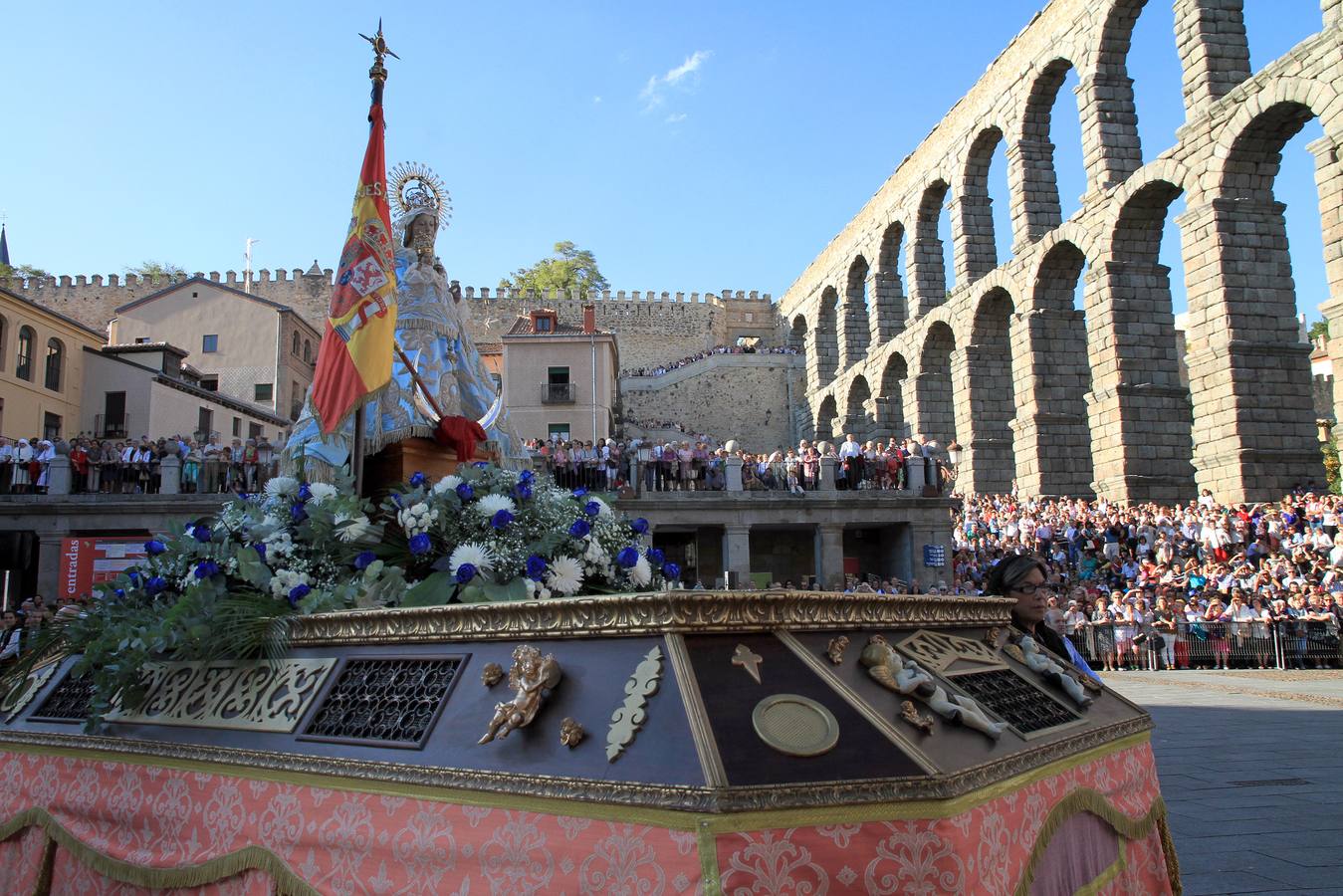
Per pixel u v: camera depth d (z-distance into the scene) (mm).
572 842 2258
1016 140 43781
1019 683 3436
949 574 29594
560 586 4539
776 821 2102
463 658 2996
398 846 2602
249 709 3500
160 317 51062
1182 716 13984
